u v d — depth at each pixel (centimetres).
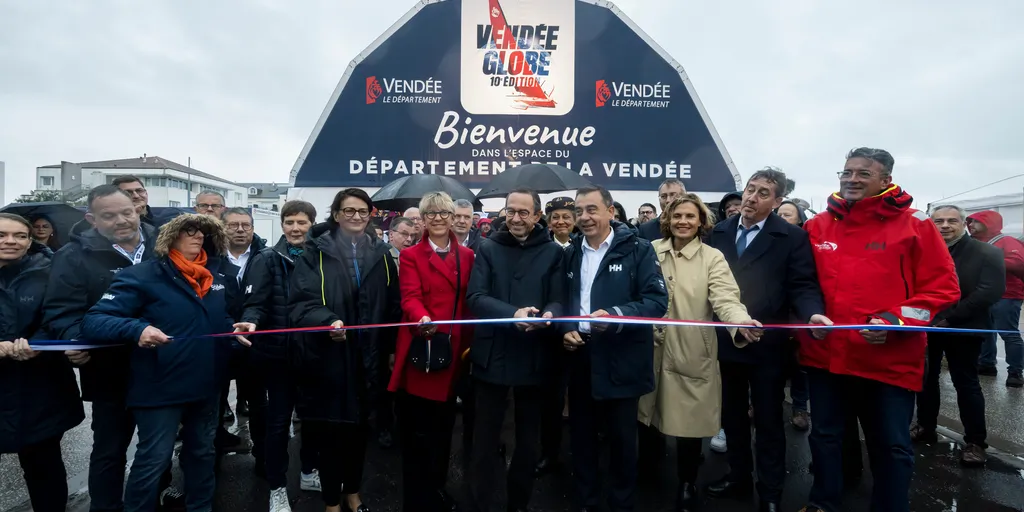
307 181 881
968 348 368
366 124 888
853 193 268
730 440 324
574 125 907
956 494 327
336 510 281
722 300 283
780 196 310
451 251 296
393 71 889
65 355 268
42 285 265
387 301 305
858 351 262
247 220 403
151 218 374
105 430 266
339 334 268
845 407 282
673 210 306
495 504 323
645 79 915
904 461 256
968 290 369
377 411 418
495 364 266
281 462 301
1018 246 563
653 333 287
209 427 274
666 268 312
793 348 309
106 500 266
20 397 251
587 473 287
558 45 902
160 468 252
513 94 901
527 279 277
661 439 389
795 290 292
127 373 269
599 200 279
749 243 317
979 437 368
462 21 892
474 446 277
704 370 292
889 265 261
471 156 898
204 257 278
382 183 888
